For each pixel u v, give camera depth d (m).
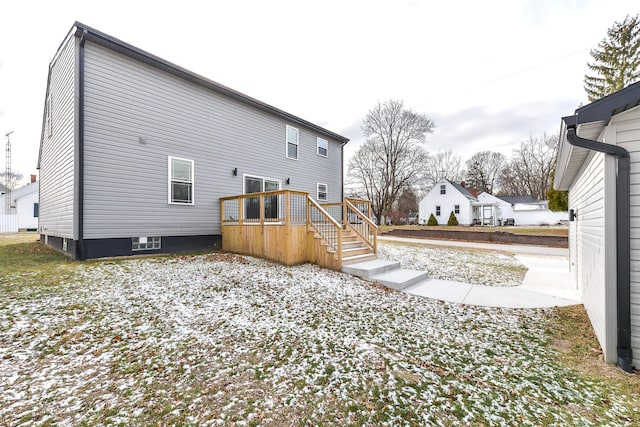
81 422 1.79
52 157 8.30
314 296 4.59
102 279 4.73
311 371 2.46
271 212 9.95
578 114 2.64
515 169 37.09
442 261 8.83
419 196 36.59
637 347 2.59
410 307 4.34
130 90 6.60
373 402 2.06
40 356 2.52
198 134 7.93
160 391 2.12
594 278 3.48
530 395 2.18
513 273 7.32
